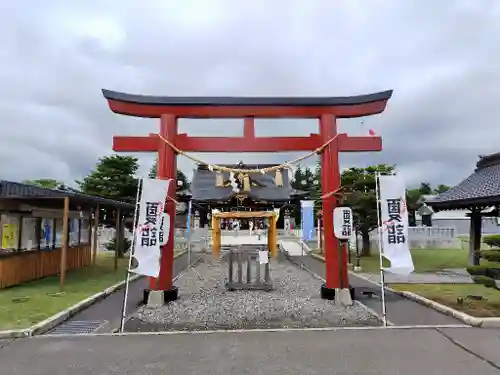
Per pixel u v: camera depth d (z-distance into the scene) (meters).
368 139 11.45
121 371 5.68
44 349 6.73
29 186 12.73
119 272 17.11
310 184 62.25
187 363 5.99
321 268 20.52
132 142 11.22
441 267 18.61
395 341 7.06
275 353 6.43
